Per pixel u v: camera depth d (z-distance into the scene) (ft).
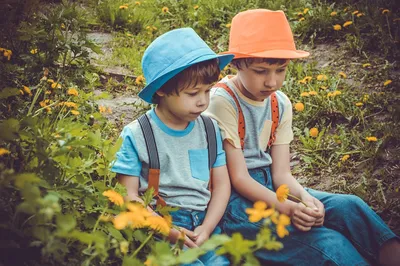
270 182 8.76
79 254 6.00
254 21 8.27
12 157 6.61
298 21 18.39
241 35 8.34
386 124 12.24
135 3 20.58
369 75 14.96
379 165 11.33
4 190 5.81
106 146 6.99
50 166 6.08
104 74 15.25
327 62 16.15
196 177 7.80
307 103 13.34
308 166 11.59
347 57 16.22
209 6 19.77
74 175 6.59
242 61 8.17
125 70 15.81
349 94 13.92
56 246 4.91
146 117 7.79
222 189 8.09
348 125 12.85
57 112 9.64
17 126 6.01
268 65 8.04
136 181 7.64
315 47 17.15
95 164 8.10
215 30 18.94
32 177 4.73
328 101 13.28
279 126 8.86
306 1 19.86
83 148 6.40
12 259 6.00
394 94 13.73
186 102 7.44
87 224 6.38
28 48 11.89
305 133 12.63
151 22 19.56
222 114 8.37
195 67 7.30
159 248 5.14
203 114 8.46
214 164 8.12
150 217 5.28
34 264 5.85
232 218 8.31
